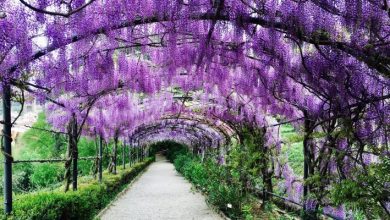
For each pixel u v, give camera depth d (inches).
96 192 322.7
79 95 241.1
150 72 245.1
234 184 340.5
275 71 210.1
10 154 165.2
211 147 694.5
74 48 169.0
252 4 138.6
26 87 178.2
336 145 181.3
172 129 846.5
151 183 661.3
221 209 327.3
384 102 158.6
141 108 420.2
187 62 203.5
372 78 159.0
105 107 347.3
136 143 1015.0
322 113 204.7
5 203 161.3
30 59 152.9
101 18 153.5
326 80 172.2
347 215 181.3
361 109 157.0
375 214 121.3
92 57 186.1
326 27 131.0
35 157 608.7
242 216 292.5
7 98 165.2
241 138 382.0
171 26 163.3
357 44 131.8
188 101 408.5
